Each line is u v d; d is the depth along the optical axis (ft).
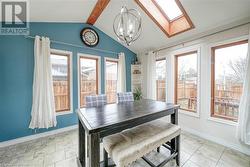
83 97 11.69
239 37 7.42
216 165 6.24
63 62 10.61
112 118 5.08
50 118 9.09
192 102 10.33
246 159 6.67
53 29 9.82
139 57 14.99
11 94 8.28
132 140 5.11
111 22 11.03
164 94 12.77
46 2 7.19
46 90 8.93
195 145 8.08
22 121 8.64
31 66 8.90
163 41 11.51
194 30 9.20
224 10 7.14
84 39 11.31
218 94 8.79
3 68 8.02
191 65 10.43
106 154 5.77
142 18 9.67
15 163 6.42
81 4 8.54
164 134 5.68
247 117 6.68
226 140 7.99
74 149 7.73
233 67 8.12
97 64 12.39
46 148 7.82
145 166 6.15
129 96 9.34
